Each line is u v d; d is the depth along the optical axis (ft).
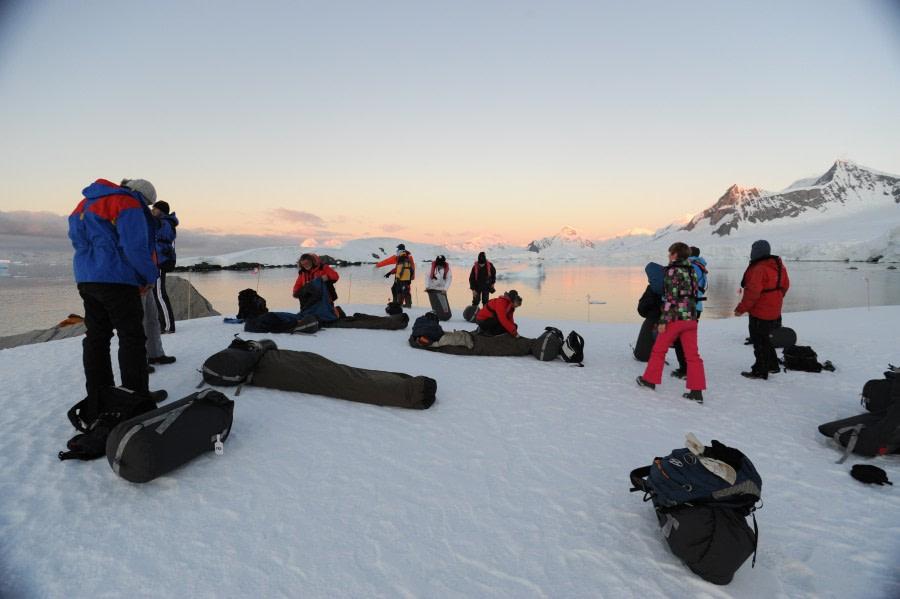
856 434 12.68
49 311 86.22
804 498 10.71
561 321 40.81
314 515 9.25
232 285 156.87
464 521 9.36
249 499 9.61
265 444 11.91
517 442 13.17
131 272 12.17
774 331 26.16
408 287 45.16
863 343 27.37
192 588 7.30
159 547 8.14
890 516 10.00
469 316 37.81
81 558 7.79
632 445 13.28
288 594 7.29
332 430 13.04
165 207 22.27
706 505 8.08
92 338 12.30
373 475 10.89
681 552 8.14
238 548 8.22
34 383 15.46
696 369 17.35
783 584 8.05
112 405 11.09
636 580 7.94
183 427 10.19
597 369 21.77
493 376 19.83
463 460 11.91
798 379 20.58
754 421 15.55
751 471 8.18
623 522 9.53
